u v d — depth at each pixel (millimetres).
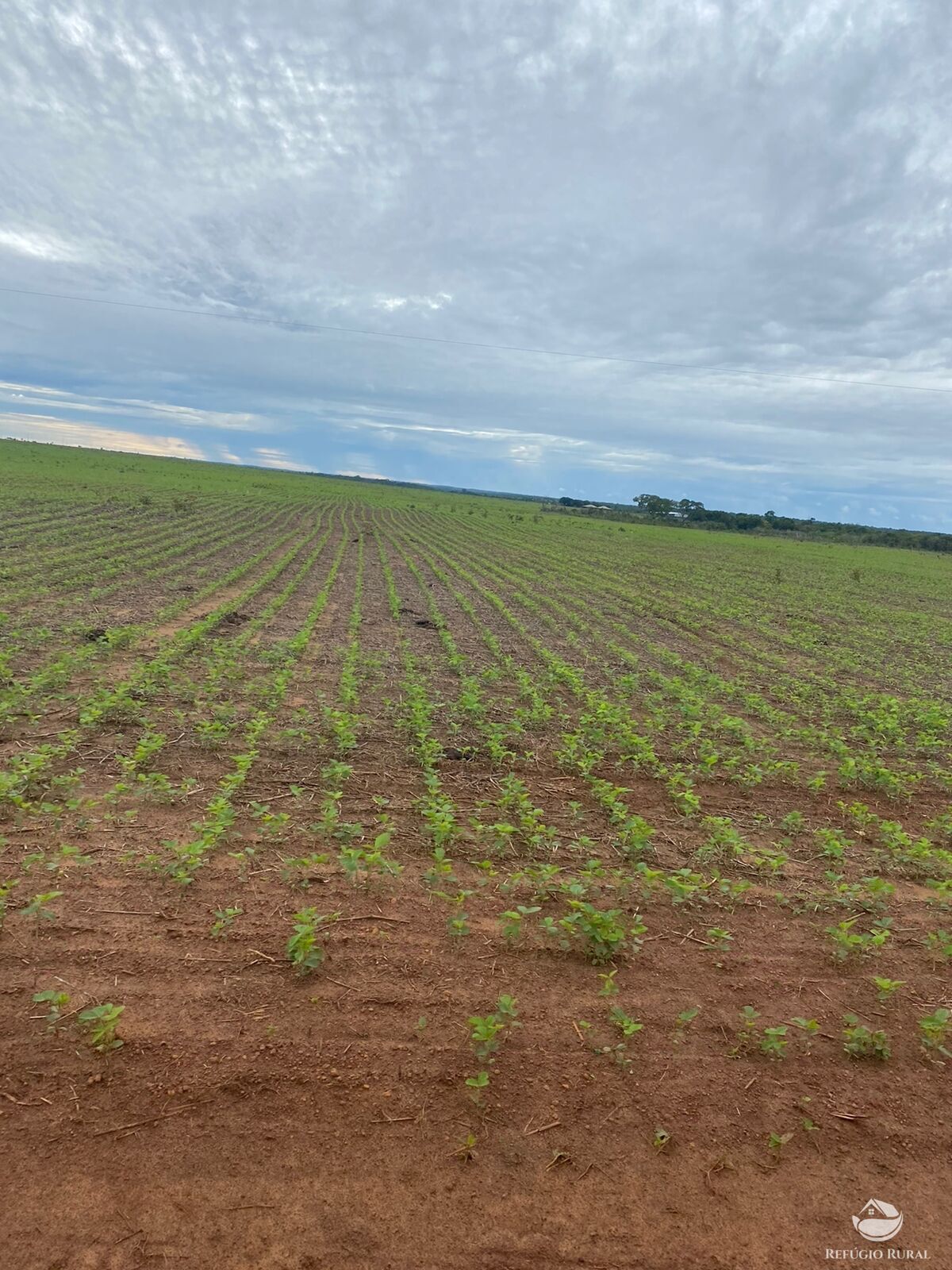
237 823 5238
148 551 20750
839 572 36688
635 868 5090
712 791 6883
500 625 15336
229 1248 2350
